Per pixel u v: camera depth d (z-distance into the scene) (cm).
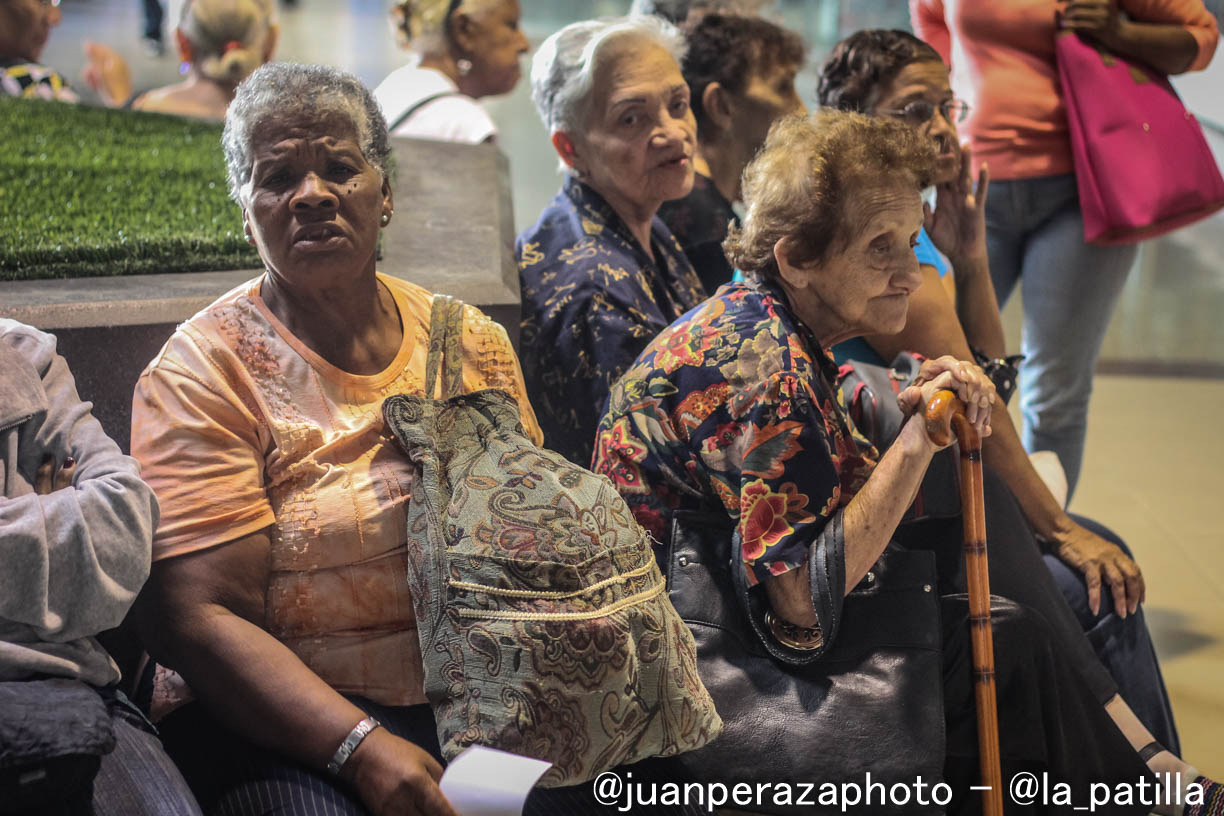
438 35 441
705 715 184
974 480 204
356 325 191
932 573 207
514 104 1048
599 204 273
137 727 176
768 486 199
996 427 261
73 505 165
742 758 199
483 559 174
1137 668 261
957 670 217
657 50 268
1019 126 344
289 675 173
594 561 177
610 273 259
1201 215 337
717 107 319
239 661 172
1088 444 456
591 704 172
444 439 188
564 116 269
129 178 344
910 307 259
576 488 184
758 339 204
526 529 176
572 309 256
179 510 175
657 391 210
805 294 212
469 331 201
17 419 173
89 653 170
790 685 202
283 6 1496
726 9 323
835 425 207
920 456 199
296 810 170
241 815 174
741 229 219
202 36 452
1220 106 777
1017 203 350
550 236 274
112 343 216
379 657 184
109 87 622
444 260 268
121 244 262
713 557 208
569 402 255
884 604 205
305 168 181
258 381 185
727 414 204
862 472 209
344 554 181
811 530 198
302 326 188
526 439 191
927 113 282
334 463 184
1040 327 358
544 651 171
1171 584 358
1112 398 501
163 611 174
